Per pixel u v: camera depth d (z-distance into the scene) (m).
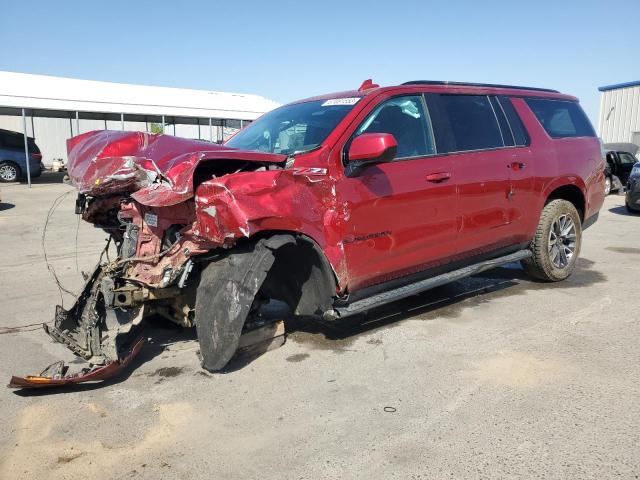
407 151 4.29
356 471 2.64
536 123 5.54
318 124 4.20
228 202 3.23
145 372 3.88
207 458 2.79
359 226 3.88
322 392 3.49
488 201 4.83
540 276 5.91
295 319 4.96
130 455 2.83
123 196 4.07
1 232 10.90
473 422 3.05
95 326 3.85
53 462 2.79
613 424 2.98
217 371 3.77
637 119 25.36
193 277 3.91
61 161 30.42
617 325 4.58
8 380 3.84
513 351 4.07
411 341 4.34
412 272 4.36
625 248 8.15
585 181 5.97
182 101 27.48
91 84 26.19
